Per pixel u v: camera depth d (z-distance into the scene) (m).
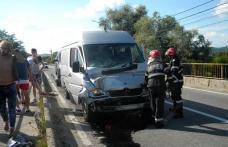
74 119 6.30
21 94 7.09
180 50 32.56
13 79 4.82
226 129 5.22
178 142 4.58
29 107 7.04
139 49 6.73
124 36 6.89
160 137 4.88
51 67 34.28
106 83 5.70
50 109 6.80
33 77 7.57
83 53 6.38
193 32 32.91
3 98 4.86
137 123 5.82
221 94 9.66
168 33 32.56
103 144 4.66
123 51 6.53
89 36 6.73
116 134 5.18
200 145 4.41
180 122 5.78
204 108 7.10
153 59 5.57
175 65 6.08
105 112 5.76
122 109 5.64
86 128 5.61
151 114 6.00
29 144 4.18
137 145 4.54
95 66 6.12
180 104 6.13
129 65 6.11
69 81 7.65
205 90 10.93
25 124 5.43
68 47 8.13
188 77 13.17
